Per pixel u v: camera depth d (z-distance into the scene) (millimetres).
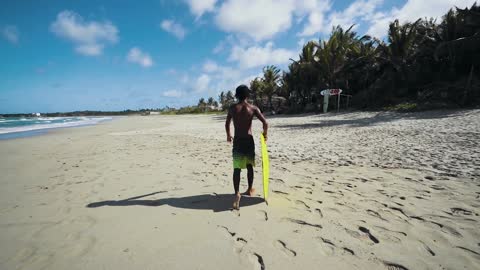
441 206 2852
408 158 5145
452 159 4801
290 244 2156
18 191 3934
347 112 22047
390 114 16188
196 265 1892
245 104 3117
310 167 4926
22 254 2098
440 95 16344
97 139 12281
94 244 2227
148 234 2379
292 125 14820
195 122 28453
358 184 3752
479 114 11133
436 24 22703
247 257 1985
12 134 17094
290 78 32062
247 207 2990
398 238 2207
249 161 3107
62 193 3754
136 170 5148
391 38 22125
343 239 2215
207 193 3539
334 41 25453
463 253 1960
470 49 17531
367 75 25891
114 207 3100
